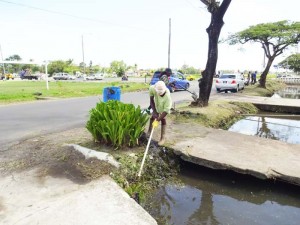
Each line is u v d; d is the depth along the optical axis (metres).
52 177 4.29
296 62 49.69
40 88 23.62
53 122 8.65
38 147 5.70
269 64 25.73
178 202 4.39
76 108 11.77
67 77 49.88
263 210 4.22
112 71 73.44
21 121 8.77
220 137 6.81
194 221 3.89
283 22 24.59
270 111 13.73
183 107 10.88
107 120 5.31
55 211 3.39
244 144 6.28
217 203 4.39
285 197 4.55
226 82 20.02
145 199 4.43
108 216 3.33
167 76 7.52
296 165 5.05
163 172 5.27
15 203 3.56
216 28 10.02
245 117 12.10
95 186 4.04
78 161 4.81
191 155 5.45
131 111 5.47
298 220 3.96
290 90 31.12
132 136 5.41
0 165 4.75
